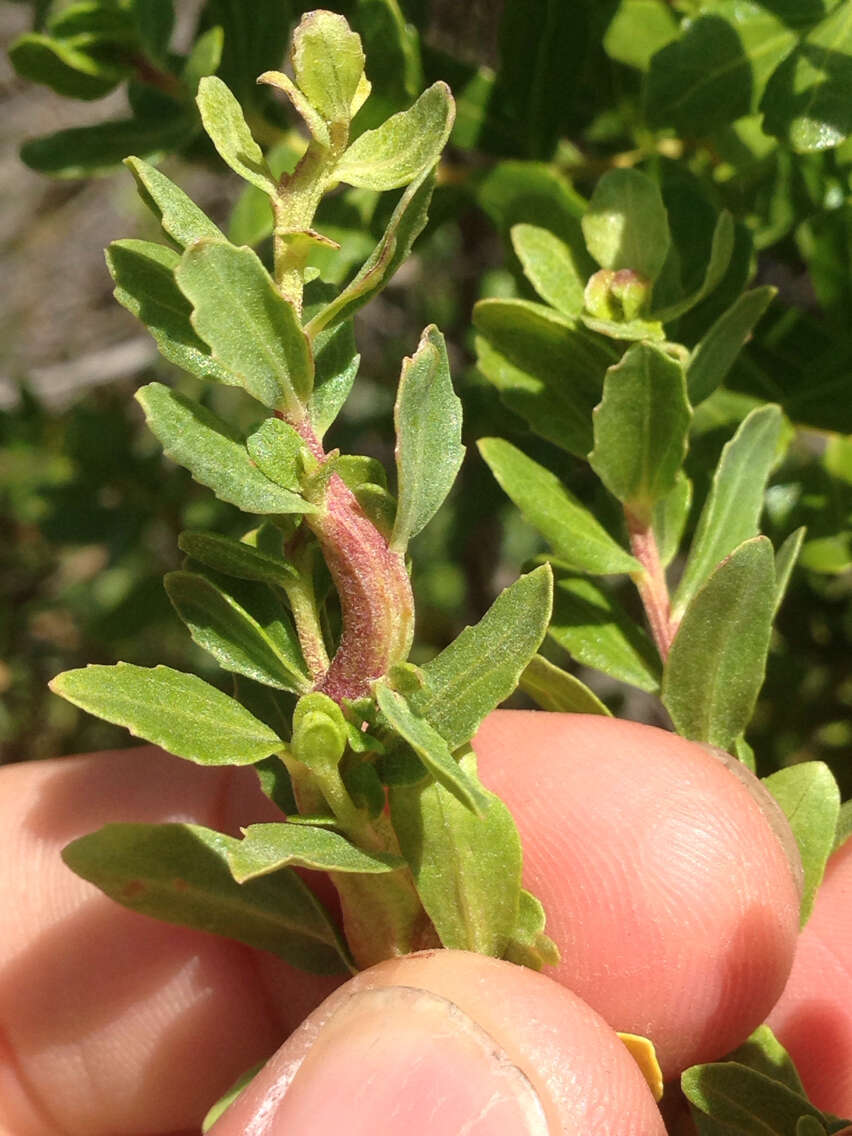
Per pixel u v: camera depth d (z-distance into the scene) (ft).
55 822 0.35
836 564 0.33
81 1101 0.35
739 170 0.30
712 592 0.25
